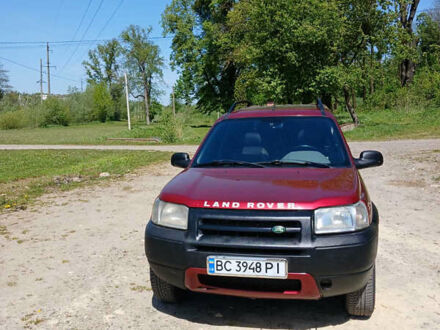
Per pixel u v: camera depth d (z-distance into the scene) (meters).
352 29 23.83
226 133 4.41
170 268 3.19
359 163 4.14
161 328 3.35
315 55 23.69
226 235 3.05
